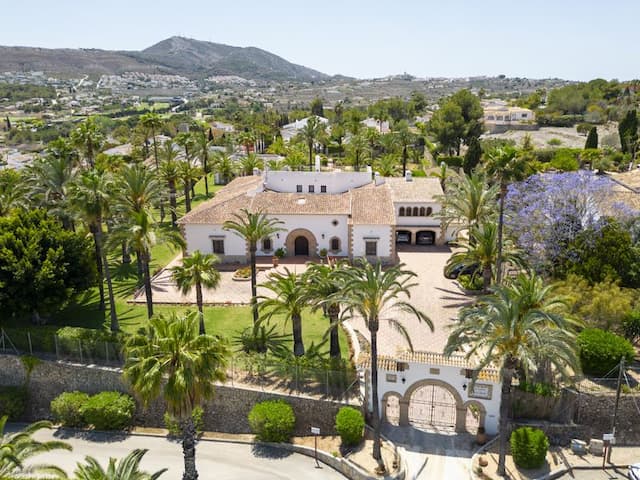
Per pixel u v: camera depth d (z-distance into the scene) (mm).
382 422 35156
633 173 69500
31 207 54625
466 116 117750
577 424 33688
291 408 35656
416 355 34188
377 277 29969
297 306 37938
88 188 42969
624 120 104875
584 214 45531
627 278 40969
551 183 48375
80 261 44781
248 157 95125
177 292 51750
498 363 29297
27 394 41469
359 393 35906
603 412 33531
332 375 36031
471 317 29766
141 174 43750
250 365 37812
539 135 147125
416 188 65500
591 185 46750
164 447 36031
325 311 37625
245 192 63375
